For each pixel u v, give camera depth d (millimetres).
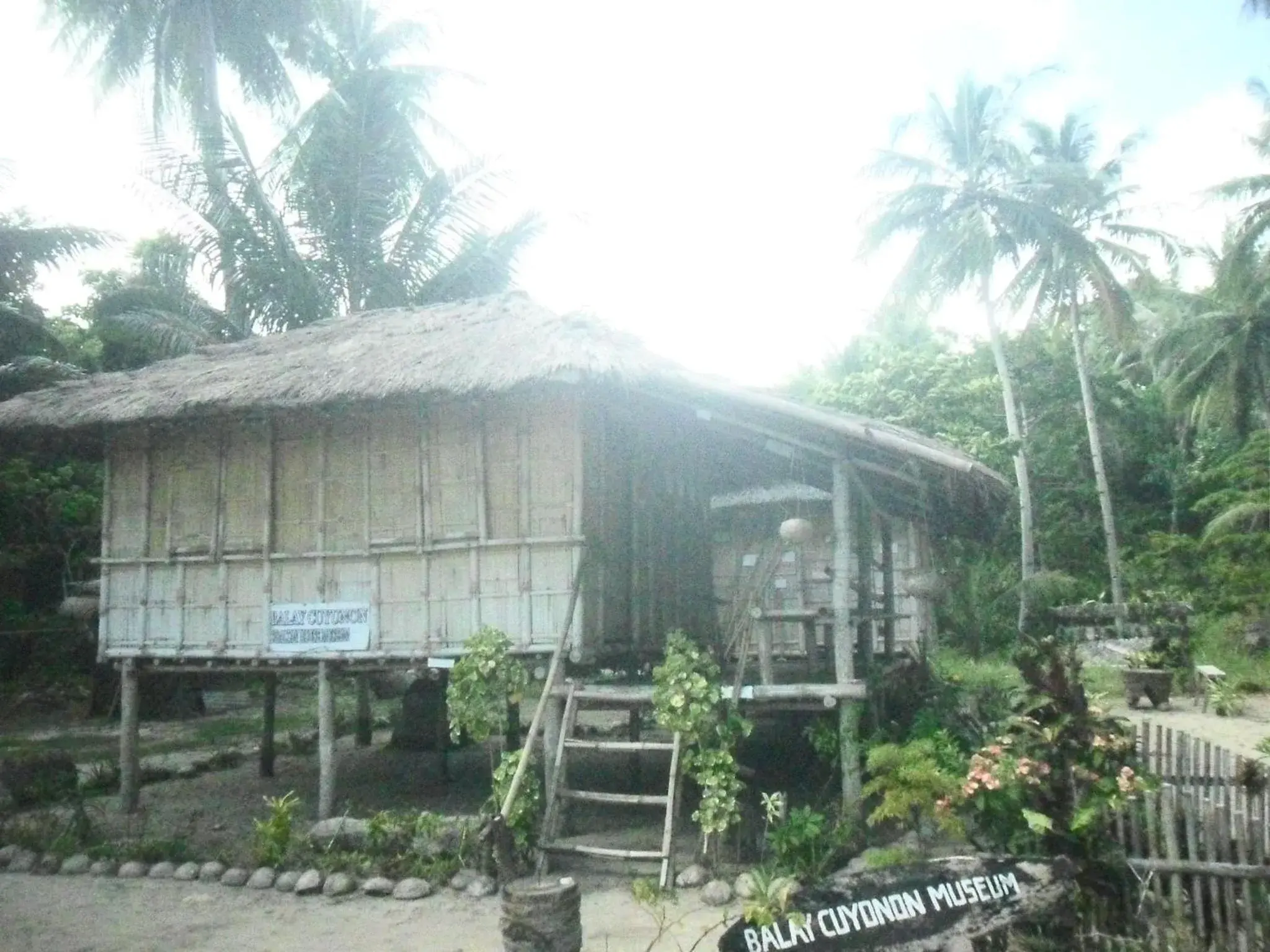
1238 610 25312
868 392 27578
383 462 9688
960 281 26406
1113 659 22016
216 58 22359
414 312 11578
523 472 9094
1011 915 5215
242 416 9531
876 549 15727
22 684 21781
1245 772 5855
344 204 20750
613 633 9352
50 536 23922
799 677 10375
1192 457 37562
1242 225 29250
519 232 20875
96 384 11164
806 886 5590
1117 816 5973
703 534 11953
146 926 7305
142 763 13938
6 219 23344
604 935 6816
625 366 8188
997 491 10867
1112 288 26391
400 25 23234
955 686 11359
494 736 10719
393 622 9469
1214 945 5680
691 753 8172
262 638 9984
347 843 8688
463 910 7562
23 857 9016
